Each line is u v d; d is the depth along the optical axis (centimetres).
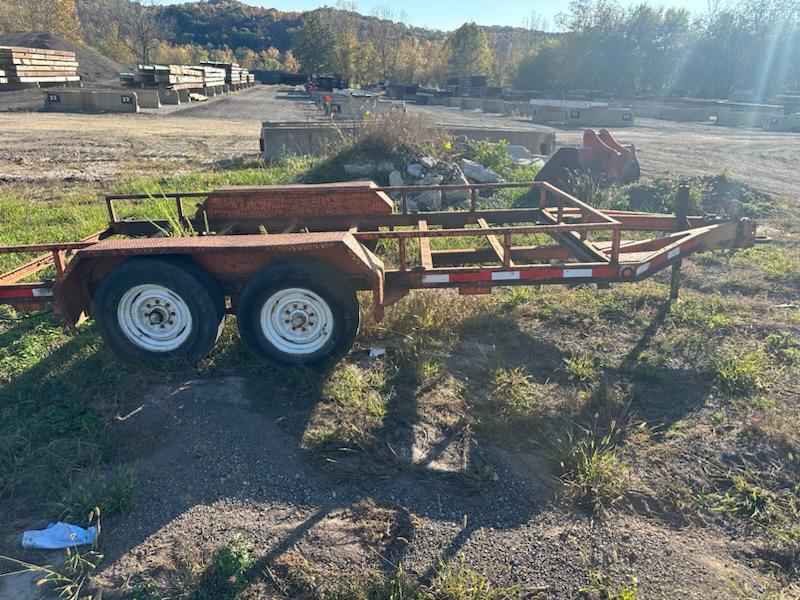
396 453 373
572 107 3167
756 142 2484
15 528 311
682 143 2364
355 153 1157
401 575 282
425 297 571
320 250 430
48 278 636
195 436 387
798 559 301
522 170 1281
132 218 854
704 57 5866
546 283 490
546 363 491
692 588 282
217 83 4897
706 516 329
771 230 972
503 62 8019
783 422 410
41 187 1211
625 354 511
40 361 482
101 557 291
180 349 455
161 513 322
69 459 362
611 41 5934
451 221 673
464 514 326
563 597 275
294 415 410
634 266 496
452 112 3941
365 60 8788
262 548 299
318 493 339
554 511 329
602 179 1134
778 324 576
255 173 1263
